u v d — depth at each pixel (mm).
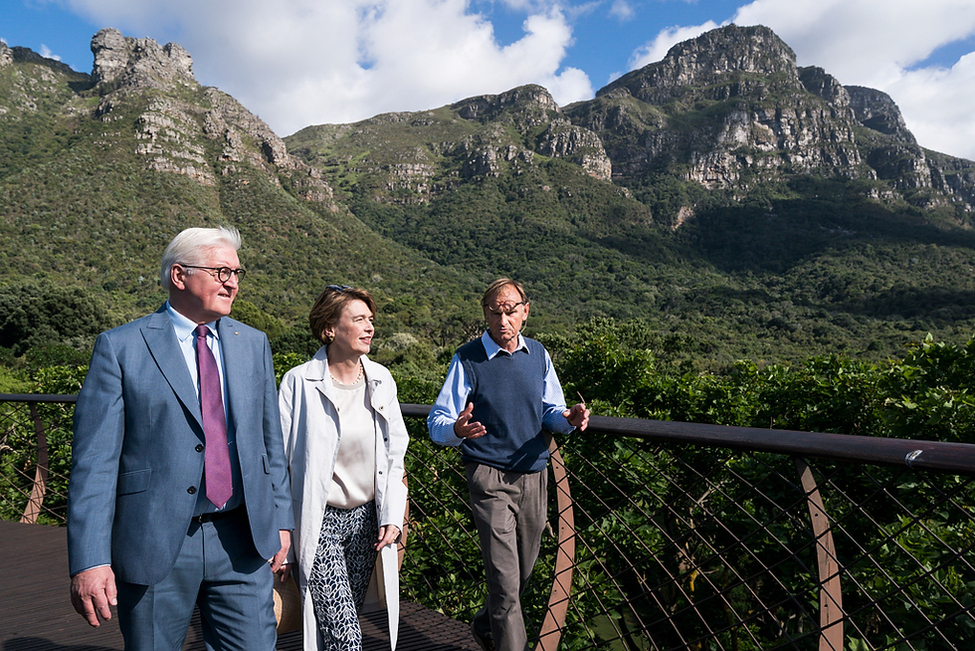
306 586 2059
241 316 70688
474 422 2125
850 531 2920
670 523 3201
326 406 2146
